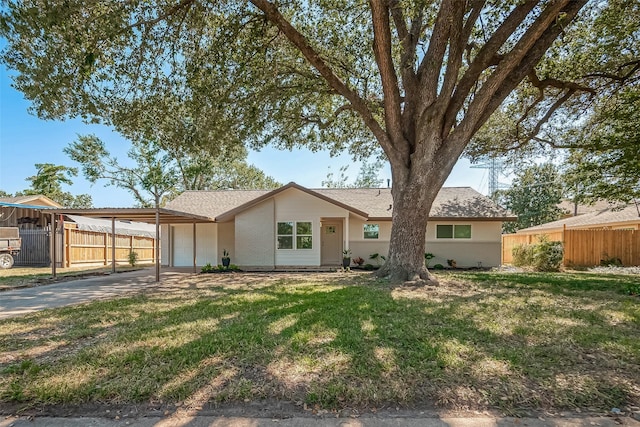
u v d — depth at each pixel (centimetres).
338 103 1198
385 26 741
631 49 940
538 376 284
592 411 238
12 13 588
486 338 379
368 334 388
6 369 302
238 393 256
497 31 733
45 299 682
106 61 796
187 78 859
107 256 1745
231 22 823
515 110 1205
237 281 941
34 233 1543
